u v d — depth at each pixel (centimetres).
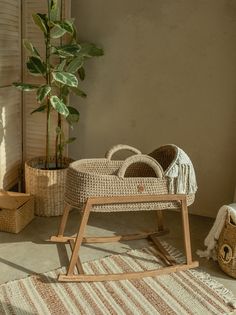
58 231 239
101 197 194
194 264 216
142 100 286
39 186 268
